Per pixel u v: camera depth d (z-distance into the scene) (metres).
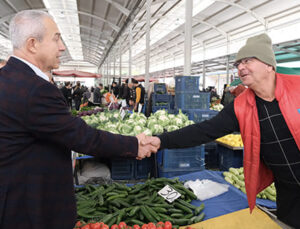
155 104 8.71
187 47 6.12
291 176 1.51
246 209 2.29
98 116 5.29
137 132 3.65
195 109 5.32
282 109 1.43
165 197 2.44
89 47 35.28
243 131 1.63
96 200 2.39
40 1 15.77
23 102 1.07
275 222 2.14
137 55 36.72
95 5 15.40
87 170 3.45
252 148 1.58
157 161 3.92
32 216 1.12
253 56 1.38
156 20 18.70
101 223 1.88
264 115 1.51
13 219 1.10
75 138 1.19
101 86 15.72
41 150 1.15
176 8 16.19
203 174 3.38
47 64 1.23
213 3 13.73
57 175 1.20
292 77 1.48
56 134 1.15
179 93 5.57
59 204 1.21
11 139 1.07
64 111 1.18
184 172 3.62
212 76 25.72
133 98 10.33
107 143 1.31
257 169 1.59
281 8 12.66
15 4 15.04
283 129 1.46
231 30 17.45
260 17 14.05
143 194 2.54
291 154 1.46
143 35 23.69
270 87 1.48
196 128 1.79
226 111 1.74
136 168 3.78
